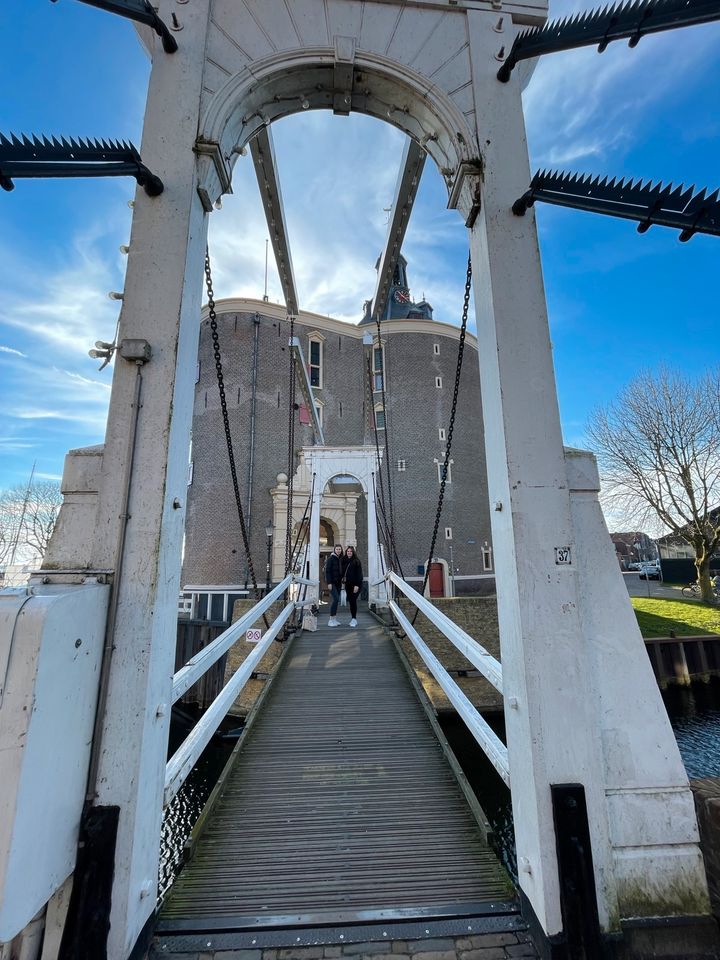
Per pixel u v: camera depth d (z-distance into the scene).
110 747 1.63
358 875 2.08
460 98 2.37
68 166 1.73
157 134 2.14
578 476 2.06
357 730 3.66
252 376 20.47
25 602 1.40
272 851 2.25
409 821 2.51
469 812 2.58
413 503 22.08
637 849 1.73
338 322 23.78
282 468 20.17
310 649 5.96
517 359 2.05
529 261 2.16
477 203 2.26
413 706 4.12
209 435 19.75
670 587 25.55
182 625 15.47
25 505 28.34
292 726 3.73
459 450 24.03
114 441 1.85
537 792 1.69
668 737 1.85
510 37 2.46
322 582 18.59
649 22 1.67
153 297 1.97
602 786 1.74
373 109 2.67
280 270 4.08
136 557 1.77
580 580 1.96
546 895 1.61
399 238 3.88
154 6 2.30
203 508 19.03
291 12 2.37
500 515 2.04
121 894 1.53
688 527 19.20
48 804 1.38
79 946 1.44
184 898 1.93
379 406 23.52
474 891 1.98
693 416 18.50
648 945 1.63
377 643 6.27
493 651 7.36
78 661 1.55
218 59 2.28
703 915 1.69
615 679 1.88
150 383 1.90
